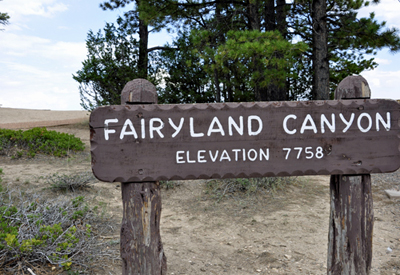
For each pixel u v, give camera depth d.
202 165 1.95
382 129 2.04
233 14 10.63
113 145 1.89
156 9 10.05
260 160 1.97
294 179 6.34
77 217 4.05
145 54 13.17
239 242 4.04
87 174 6.36
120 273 3.09
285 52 7.36
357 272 2.09
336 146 2.02
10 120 21.12
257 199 5.50
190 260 3.58
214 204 5.38
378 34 8.19
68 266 2.98
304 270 3.34
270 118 1.97
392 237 4.10
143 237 1.93
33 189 5.15
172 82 13.16
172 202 5.58
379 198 5.63
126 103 1.95
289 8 12.16
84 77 12.51
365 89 2.07
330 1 9.94
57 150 8.57
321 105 2.00
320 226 4.47
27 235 3.09
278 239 4.09
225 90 13.09
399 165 2.05
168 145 1.92
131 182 1.93
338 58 11.50
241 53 7.04
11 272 2.79
